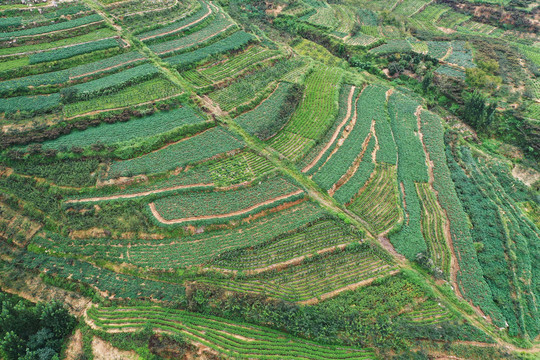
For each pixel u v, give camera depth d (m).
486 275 57.16
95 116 69.12
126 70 80.06
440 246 59.72
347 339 47.44
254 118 75.56
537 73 98.88
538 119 84.31
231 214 58.53
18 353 47.62
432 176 72.12
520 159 81.88
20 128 65.12
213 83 82.00
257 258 54.16
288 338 47.94
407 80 100.19
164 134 67.81
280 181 64.12
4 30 84.69
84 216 57.56
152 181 62.00
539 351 49.56
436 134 82.31
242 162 66.81
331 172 67.25
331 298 51.09
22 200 59.38
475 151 81.69
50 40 84.44
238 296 49.75
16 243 56.72
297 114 78.88
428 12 137.75
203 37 94.88
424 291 52.94
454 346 48.16
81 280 53.28
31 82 73.00
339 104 83.56
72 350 48.66
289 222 58.72
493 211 65.94
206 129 72.38
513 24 128.25
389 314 50.12
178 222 56.91
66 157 62.38
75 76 76.06
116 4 97.94
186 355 46.69
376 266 55.19
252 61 90.69
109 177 60.53
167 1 102.50
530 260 60.44
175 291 51.78
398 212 62.78
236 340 47.19
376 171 70.19
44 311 48.53
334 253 56.09
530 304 54.31
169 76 80.25
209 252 54.47
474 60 103.06
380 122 81.19
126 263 54.00
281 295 50.62
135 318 49.62
